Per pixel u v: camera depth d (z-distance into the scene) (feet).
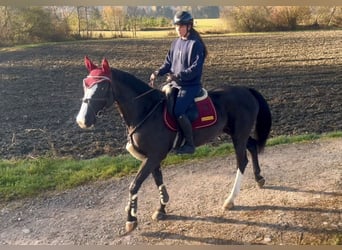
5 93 35.27
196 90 14.44
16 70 42.29
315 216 15.08
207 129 15.11
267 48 47.55
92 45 53.16
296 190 17.43
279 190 17.52
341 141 24.48
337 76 37.01
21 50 51.52
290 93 33.53
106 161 22.27
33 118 29.91
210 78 37.29
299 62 41.65
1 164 22.11
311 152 22.62
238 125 15.98
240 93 16.30
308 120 28.78
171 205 16.62
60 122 29.17
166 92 14.48
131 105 13.92
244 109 16.07
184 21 13.82
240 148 16.24
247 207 16.08
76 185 19.43
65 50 50.52
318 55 43.62
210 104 15.12
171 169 20.94
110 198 17.79
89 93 12.93
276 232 14.17
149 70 39.78
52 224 15.67
